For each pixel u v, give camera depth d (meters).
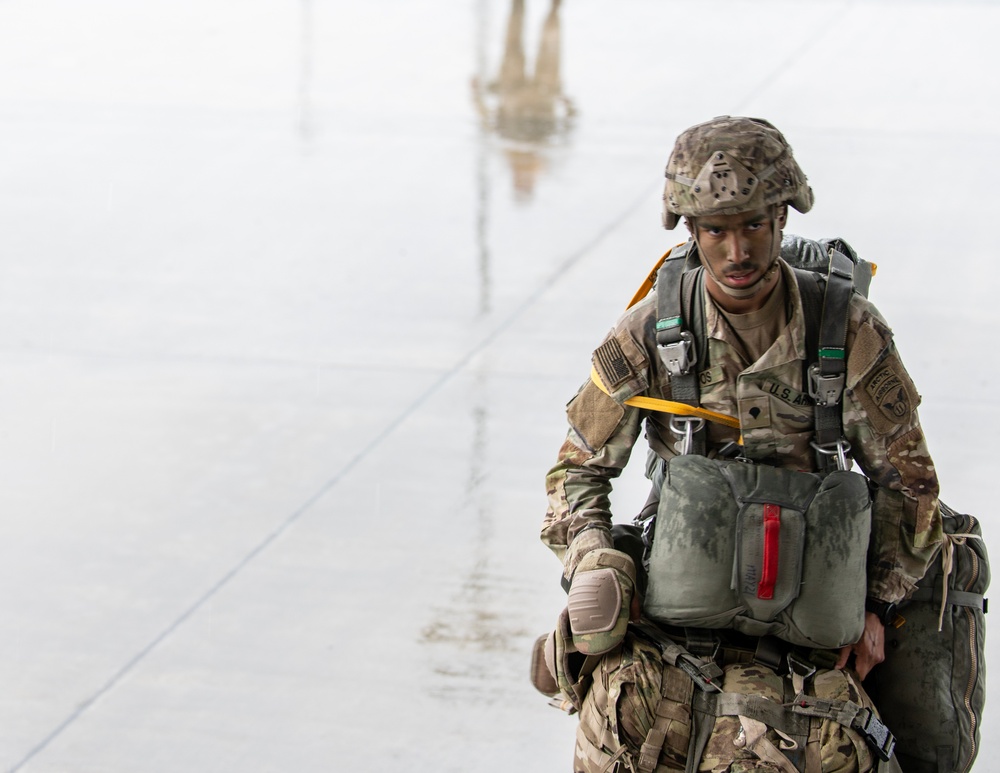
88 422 20.12
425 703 13.75
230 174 31.19
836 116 33.91
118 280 25.50
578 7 47.56
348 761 12.91
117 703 13.87
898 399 8.62
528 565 16.20
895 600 8.90
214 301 24.45
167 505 17.77
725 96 36.31
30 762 12.97
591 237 26.97
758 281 8.33
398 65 40.47
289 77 39.34
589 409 9.21
